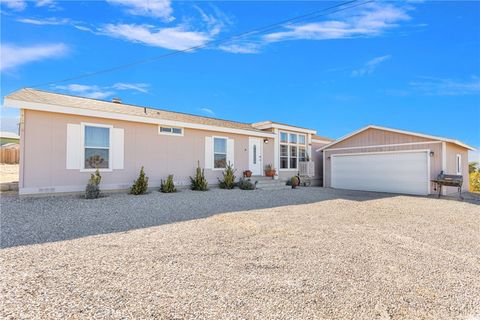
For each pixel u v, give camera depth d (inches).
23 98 319.9
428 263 142.9
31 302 96.4
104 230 197.6
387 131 523.2
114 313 91.1
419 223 242.2
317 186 653.9
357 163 568.7
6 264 130.8
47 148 328.5
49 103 324.2
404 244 177.0
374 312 95.4
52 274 120.6
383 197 432.5
